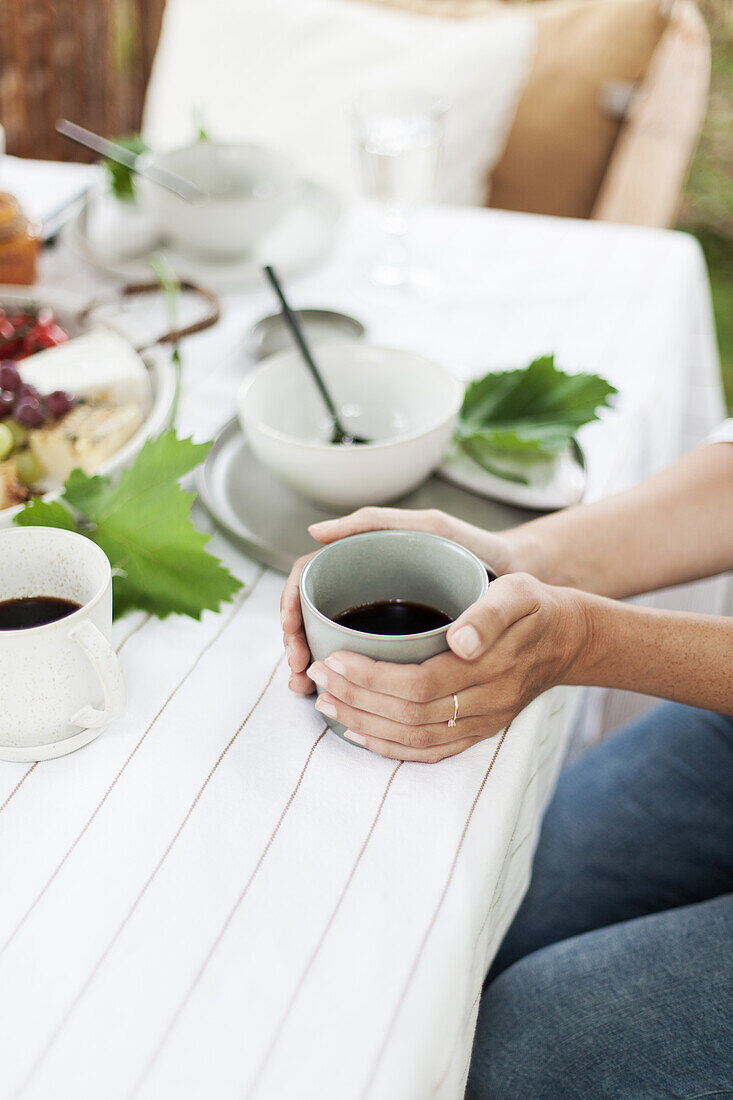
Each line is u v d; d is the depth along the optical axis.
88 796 0.49
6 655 0.45
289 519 0.69
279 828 0.47
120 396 0.75
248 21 1.58
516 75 1.50
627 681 0.60
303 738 0.52
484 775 0.50
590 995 0.65
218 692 0.55
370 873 0.45
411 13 1.62
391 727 0.49
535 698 0.56
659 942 0.68
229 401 0.83
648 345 0.93
